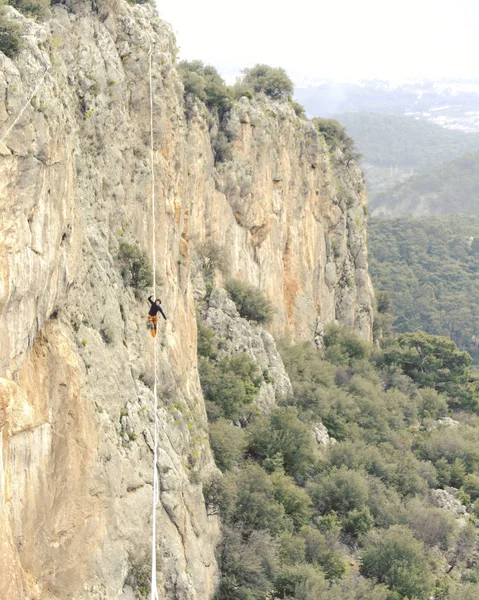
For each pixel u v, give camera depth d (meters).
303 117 105.06
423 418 96.88
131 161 48.88
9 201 27.92
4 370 27.53
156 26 56.75
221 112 82.44
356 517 63.41
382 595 52.97
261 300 80.12
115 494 35.44
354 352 105.44
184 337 54.31
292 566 52.09
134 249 46.09
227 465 56.75
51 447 31.22
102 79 45.75
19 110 29.06
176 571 39.12
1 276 26.77
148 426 41.31
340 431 79.06
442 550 65.00
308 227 101.81
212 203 77.62
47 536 30.31
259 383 73.31
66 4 45.50
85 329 36.38
